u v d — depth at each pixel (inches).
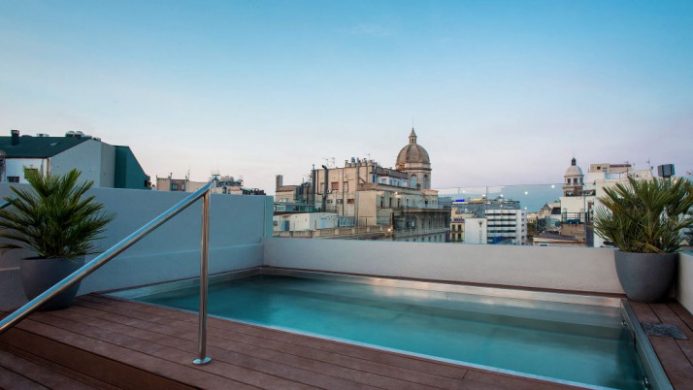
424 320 140.9
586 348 109.7
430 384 69.2
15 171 940.0
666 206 141.8
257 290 197.0
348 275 213.2
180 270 204.2
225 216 234.2
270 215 267.7
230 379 71.3
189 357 82.7
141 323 110.3
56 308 126.6
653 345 92.3
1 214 125.0
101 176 1055.0
